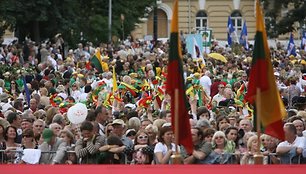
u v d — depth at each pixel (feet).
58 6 301.84
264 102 78.89
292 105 148.46
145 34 439.22
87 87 162.40
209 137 92.53
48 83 157.28
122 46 292.61
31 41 276.21
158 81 156.56
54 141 94.48
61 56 264.52
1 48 251.19
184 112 76.79
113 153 90.84
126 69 207.72
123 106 135.74
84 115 105.19
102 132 105.60
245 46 307.37
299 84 179.42
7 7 290.35
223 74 196.34
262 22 78.43
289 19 387.75
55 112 113.60
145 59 229.45
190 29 421.18
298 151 90.22
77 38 313.12
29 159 92.22
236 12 444.96
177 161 73.46
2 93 146.41
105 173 56.70
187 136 77.00
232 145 92.38
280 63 241.35
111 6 333.21
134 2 345.31
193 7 443.73
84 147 91.25
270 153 90.53
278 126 79.05
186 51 268.41
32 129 98.37
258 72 78.33
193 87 143.84
